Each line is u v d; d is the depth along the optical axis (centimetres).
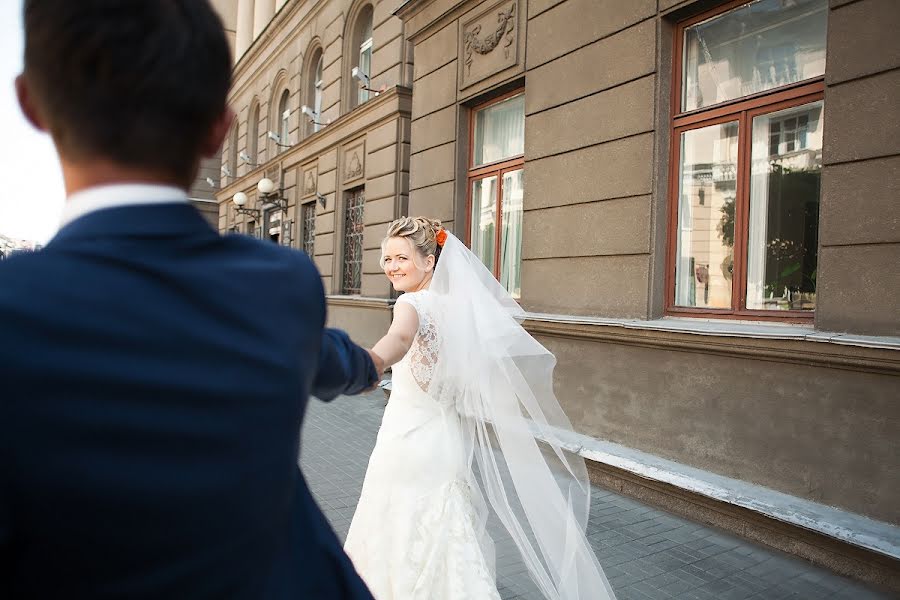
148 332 66
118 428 62
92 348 62
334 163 1217
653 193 504
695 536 407
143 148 72
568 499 260
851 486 365
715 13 484
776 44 449
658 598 326
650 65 507
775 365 405
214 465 68
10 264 65
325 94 1297
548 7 611
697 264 497
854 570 348
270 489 74
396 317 209
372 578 214
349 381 109
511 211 701
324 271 1252
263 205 1645
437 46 806
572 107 580
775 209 446
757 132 457
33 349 59
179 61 72
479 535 226
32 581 61
